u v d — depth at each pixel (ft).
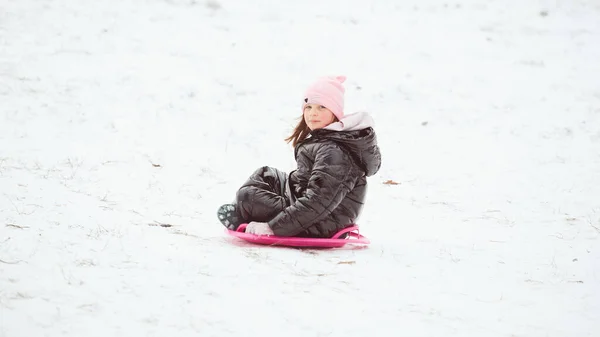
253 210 67.05
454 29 224.94
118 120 132.87
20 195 76.28
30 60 160.76
